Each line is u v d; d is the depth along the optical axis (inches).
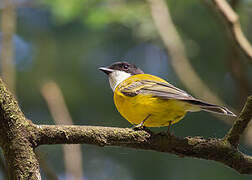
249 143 381.7
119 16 519.2
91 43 689.0
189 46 530.9
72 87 691.4
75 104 692.1
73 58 704.4
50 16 708.7
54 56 707.4
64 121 343.6
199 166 652.1
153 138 227.1
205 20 591.5
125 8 518.6
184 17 586.6
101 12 521.0
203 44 633.0
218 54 641.6
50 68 701.3
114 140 215.9
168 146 230.1
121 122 693.9
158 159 669.9
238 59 412.5
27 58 701.9
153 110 272.8
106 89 703.7
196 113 646.5
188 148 232.1
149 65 698.2
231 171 634.8
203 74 656.4
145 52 692.1
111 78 389.4
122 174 676.1
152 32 504.4
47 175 269.4
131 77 329.4
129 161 682.2
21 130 193.8
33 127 197.8
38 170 194.4
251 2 493.7
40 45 709.9
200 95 419.2
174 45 433.1
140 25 516.4
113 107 700.7
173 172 664.4
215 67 655.1
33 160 193.8
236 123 227.6
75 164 303.6
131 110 283.9
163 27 440.8
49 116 685.9
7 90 192.9
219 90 654.5
